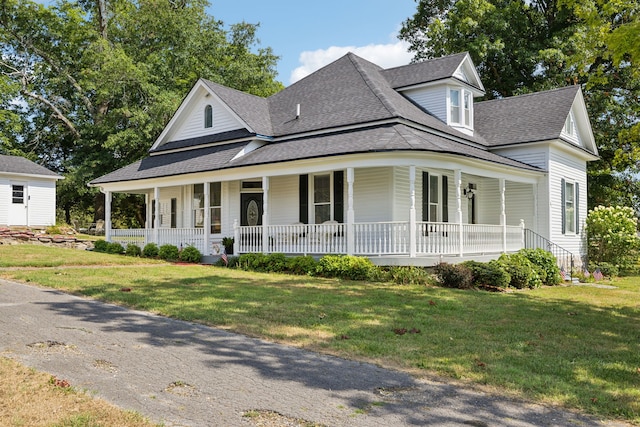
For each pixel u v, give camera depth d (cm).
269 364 602
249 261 1623
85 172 3281
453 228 1562
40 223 2981
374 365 611
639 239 2431
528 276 1518
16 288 1045
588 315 1031
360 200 1723
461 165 1568
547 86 2861
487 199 2191
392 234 1528
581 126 2408
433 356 650
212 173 1806
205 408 462
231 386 523
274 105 2200
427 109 2066
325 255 1556
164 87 3509
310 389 522
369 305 993
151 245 1977
